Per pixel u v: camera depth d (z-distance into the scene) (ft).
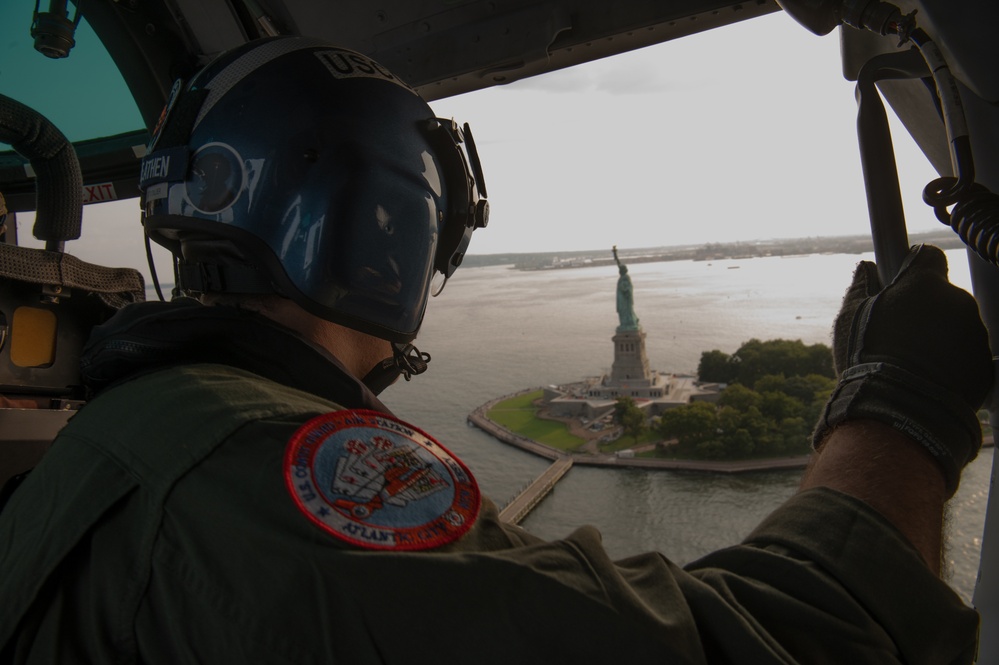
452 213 2.24
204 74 2.04
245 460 1.37
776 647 1.30
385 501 1.35
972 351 1.67
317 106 1.91
